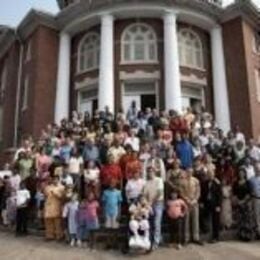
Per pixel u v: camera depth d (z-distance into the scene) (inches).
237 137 697.6
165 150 587.5
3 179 668.1
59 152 634.2
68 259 443.2
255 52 1087.6
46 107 1035.3
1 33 1229.7
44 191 561.3
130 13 1026.1
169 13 1012.5
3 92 1248.8
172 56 983.0
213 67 1056.2
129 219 482.0
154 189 496.1
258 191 542.3
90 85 1034.7
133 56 1026.7
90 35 1077.1
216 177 566.9
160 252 471.2
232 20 1064.2
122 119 708.0
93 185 534.3
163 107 984.3
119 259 447.8
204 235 522.0
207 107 1034.1
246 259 442.9
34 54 1080.8
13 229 611.2
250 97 995.9
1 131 1210.0
